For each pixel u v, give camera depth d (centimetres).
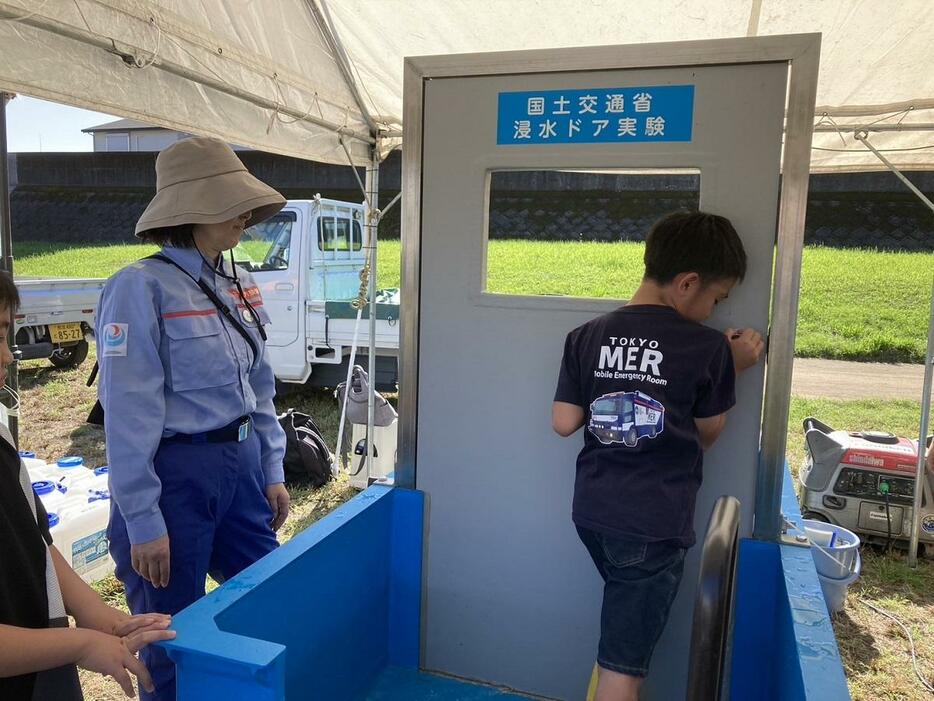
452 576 194
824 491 398
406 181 184
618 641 136
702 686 97
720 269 142
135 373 157
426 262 186
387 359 637
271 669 108
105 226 1748
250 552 192
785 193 157
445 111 178
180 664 114
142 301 160
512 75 172
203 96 273
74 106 217
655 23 296
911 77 332
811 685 105
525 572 187
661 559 137
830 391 880
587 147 169
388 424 455
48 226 1775
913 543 373
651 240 151
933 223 1368
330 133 372
